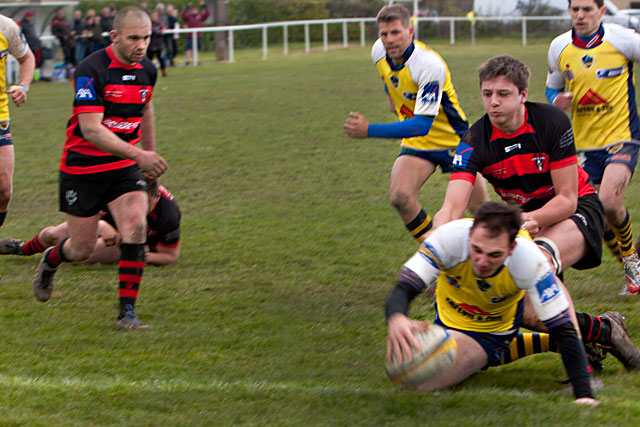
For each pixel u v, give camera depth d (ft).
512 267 24.76
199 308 38.01
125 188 36.06
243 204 61.67
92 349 32.24
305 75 152.87
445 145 42.65
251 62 185.98
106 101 35.55
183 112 112.27
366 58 183.42
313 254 47.60
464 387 27.48
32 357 31.17
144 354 31.65
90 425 23.67
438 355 25.04
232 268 44.96
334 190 66.08
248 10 236.43
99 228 43.98
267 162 78.59
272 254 47.65
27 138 96.17
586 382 24.68
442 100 41.75
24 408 25.11
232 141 90.17
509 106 29.01
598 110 41.24
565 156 30.09
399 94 41.98
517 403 24.73
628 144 40.57
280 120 103.65
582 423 22.94
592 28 40.81
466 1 258.98
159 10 178.81
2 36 42.57
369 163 77.25
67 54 164.04
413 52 40.29
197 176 72.64
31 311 37.55
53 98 133.08
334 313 37.19
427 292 39.27
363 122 39.11
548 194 31.27
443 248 25.07
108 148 34.14
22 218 58.59
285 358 31.17
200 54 226.58
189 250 48.85
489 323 27.35
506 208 23.25
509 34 233.96
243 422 23.88
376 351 32.01
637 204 58.59
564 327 24.70
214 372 29.48
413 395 25.67
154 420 24.04
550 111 30.30
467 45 214.48
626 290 39.24
